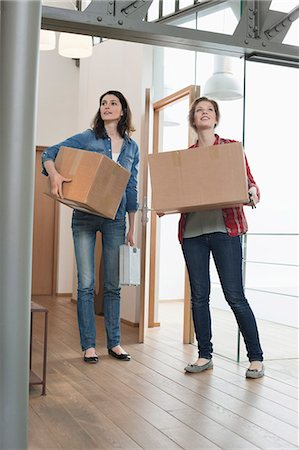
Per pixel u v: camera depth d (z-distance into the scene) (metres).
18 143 1.75
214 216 3.28
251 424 2.41
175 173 3.19
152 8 4.88
